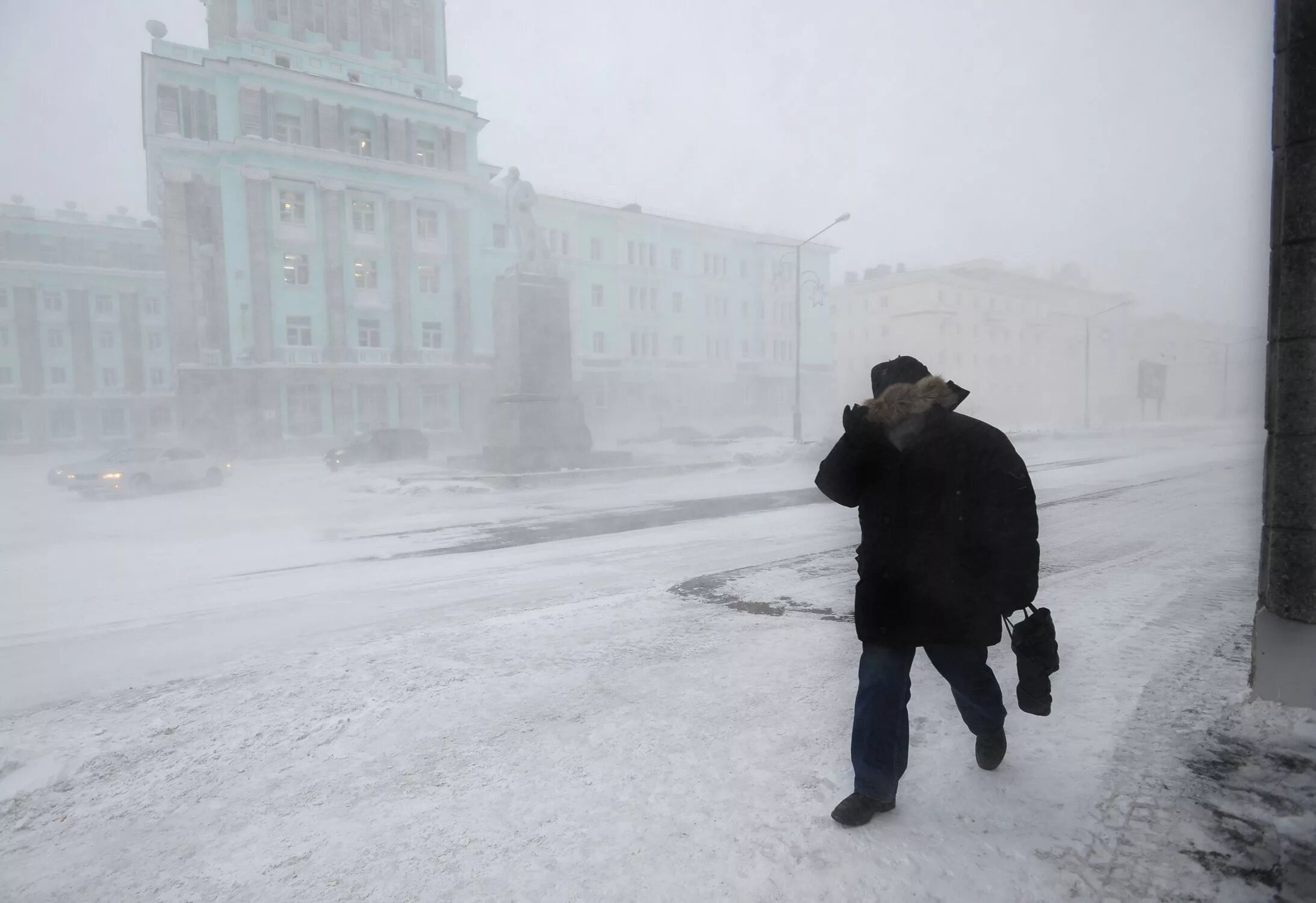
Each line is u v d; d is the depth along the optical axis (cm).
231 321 3538
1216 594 514
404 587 674
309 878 228
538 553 835
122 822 271
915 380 251
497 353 2020
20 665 477
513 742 318
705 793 264
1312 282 288
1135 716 308
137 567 833
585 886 213
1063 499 1132
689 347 5478
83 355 5553
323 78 3669
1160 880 204
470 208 4181
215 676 434
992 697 252
